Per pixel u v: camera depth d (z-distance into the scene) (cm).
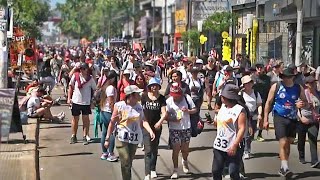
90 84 1432
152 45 7000
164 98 1041
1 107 1242
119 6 9406
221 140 857
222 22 3678
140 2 9194
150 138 1009
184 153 1082
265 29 3178
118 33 9488
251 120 1187
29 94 1789
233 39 3669
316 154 1154
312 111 1152
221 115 859
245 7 3650
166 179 1053
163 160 1223
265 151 1318
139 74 1269
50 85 2417
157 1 8006
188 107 1054
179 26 5788
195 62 1883
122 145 926
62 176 1077
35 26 4319
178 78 1127
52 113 2053
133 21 9138
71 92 1434
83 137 1476
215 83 1582
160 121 1012
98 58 3044
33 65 2917
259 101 1203
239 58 2453
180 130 1050
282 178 1057
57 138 1528
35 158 1176
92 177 1070
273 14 2806
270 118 1672
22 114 1636
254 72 1349
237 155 857
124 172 934
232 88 853
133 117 923
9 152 1250
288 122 1051
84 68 1426
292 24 2836
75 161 1220
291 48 2833
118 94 1239
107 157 1225
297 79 1176
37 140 1417
